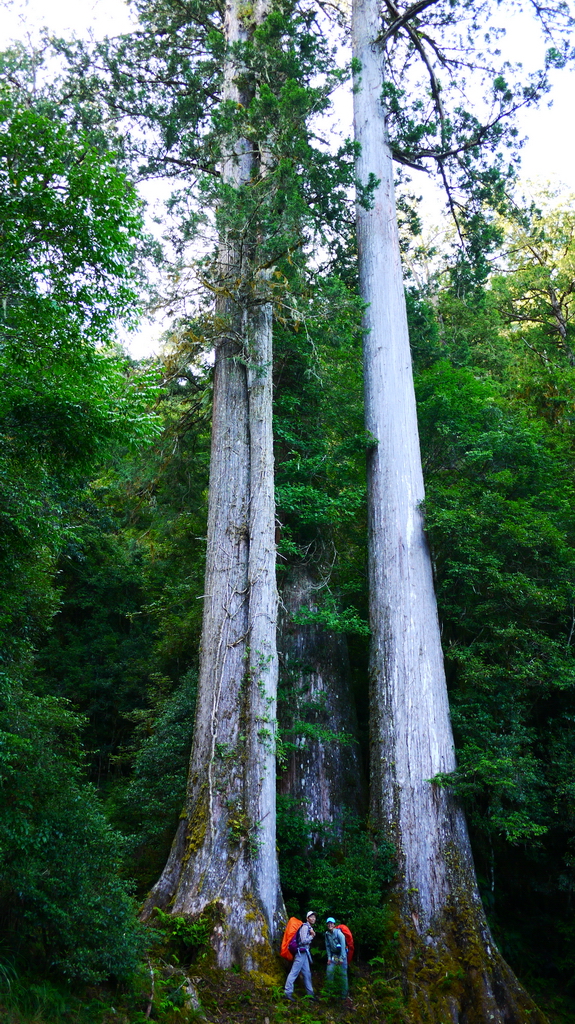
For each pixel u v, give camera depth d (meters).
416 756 13.21
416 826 12.62
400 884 12.23
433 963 11.33
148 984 8.99
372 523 15.72
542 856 14.20
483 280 19.72
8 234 7.77
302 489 15.90
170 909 11.12
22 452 8.70
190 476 17.88
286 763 14.75
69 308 8.37
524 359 25.03
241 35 17.62
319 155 14.97
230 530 13.75
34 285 8.01
